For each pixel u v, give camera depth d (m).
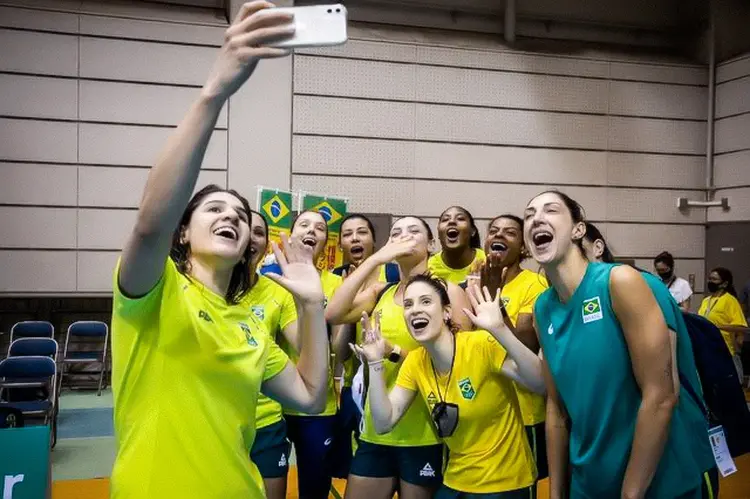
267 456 3.18
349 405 3.68
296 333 3.18
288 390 2.00
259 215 3.26
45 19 8.35
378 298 3.46
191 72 8.74
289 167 8.91
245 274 1.99
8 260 8.30
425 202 9.43
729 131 10.18
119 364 1.62
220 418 1.67
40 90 8.36
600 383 2.15
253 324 1.88
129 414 1.63
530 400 3.13
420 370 2.91
